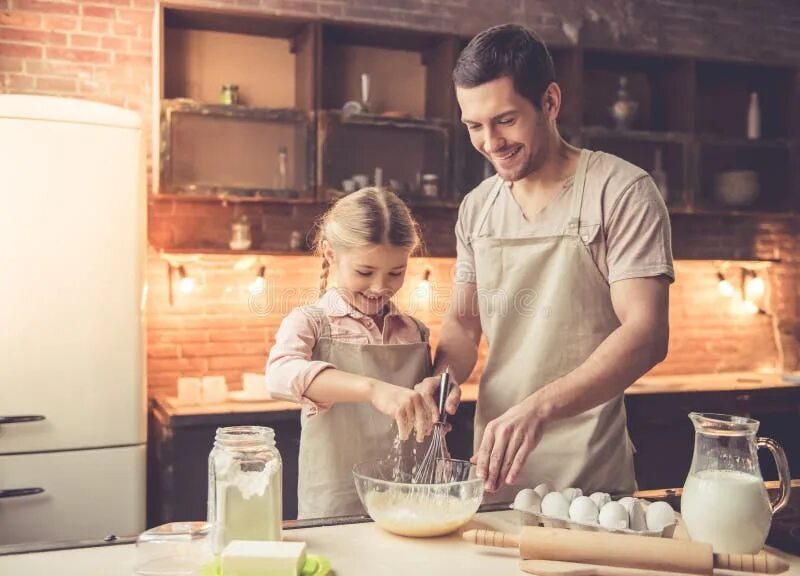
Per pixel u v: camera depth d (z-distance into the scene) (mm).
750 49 4715
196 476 3121
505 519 1327
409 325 1790
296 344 1588
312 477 1599
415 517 1197
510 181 1667
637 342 1514
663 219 1598
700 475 1144
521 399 1729
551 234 1689
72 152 2883
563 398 1446
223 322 3783
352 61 3979
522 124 1571
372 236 1578
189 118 3445
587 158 1681
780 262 4613
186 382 3393
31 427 2848
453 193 3768
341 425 1590
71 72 3580
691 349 4555
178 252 3566
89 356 2914
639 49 4258
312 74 3633
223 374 3779
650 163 4172
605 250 1649
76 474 2900
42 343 2857
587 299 1676
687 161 4172
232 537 1130
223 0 3785
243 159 3527
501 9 4234
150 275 3688
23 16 3520
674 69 4301
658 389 3771
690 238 4574
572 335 1684
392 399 1389
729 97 4633
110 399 2941
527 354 1727
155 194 3457
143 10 3666
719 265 4625
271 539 1147
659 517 1164
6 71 3500
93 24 3604
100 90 3613
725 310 4637
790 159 4402
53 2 3553
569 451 1648
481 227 1813
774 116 4594
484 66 1539
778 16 4758
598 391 1476
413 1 4082
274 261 3850
